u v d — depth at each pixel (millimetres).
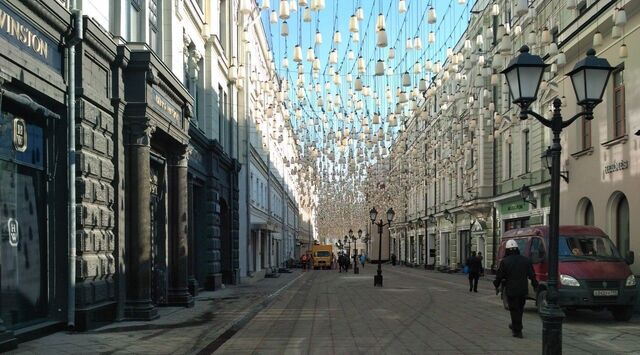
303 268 60062
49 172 11211
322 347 10586
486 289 26609
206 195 22906
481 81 18594
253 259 36344
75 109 11391
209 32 23156
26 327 10328
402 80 17203
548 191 27203
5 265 9812
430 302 19719
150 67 13633
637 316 15383
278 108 22562
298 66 17000
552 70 18844
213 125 23656
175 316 14781
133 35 14711
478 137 37188
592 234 15414
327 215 66875
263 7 12555
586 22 19609
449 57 18234
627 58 17906
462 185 44562
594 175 20250
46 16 10305
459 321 14297
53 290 11172
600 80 8352
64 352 9359
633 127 17625
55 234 11219
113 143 13008
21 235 10398
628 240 18406
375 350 10211
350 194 49125
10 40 9305
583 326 13305
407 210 68938
